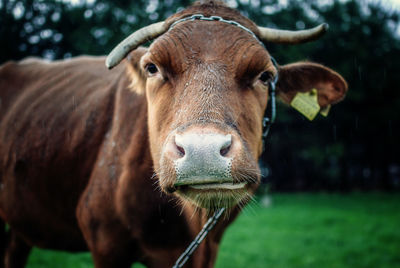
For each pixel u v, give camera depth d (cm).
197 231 298
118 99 330
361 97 2459
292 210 1534
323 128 2600
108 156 313
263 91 263
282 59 1773
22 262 459
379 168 3216
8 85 455
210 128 200
